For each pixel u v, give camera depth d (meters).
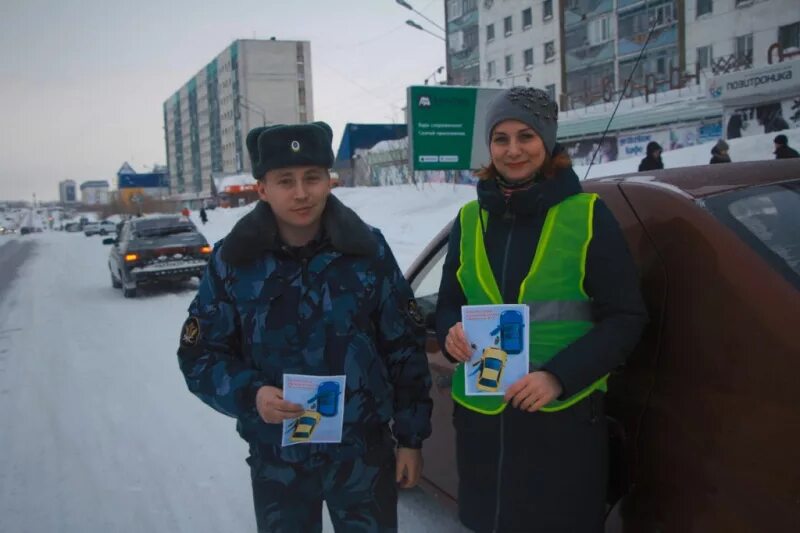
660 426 1.78
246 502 3.61
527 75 39.41
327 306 1.82
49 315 10.27
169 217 12.78
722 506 1.60
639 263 1.94
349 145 43.72
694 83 27.59
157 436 4.67
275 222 1.86
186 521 3.43
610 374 1.96
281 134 1.77
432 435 2.79
